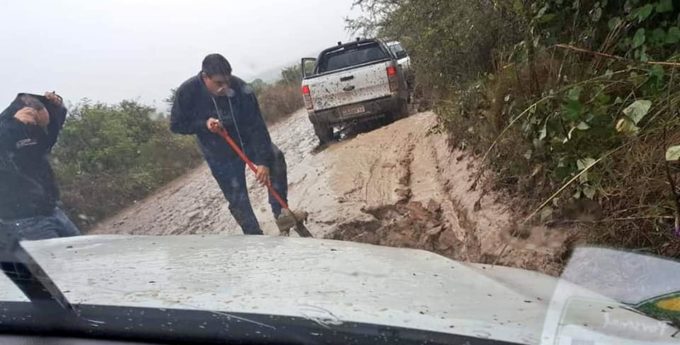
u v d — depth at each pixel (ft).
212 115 16.62
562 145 12.55
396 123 32.32
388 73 33.35
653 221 10.31
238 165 17.62
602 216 11.51
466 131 20.24
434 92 31.01
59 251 9.07
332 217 18.97
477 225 14.69
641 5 13.67
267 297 6.16
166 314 5.60
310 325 5.40
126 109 45.29
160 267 7.65
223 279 6.95
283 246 9.34
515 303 6.57
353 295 6.41
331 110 34.09
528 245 12.50
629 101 11.93
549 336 5.38
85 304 5.82
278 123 55.57
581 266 8.59
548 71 16.08
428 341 5.25
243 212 17.89
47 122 15.60
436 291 6.88
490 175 16.35
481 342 5.19
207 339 5.46
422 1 31.17
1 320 5.71
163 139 43.96
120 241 10.05
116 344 5.53
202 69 16.34
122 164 37.86
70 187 32.78
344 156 27.55
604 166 11.53
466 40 25.14
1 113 14.94
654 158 10.61
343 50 37.24
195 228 23.65
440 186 19.48
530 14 16.97
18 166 14.56
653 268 7.41
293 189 24.64
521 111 15.25
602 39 14.98
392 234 16.85
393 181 21.59
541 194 13.51
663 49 13.07
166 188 36.99
